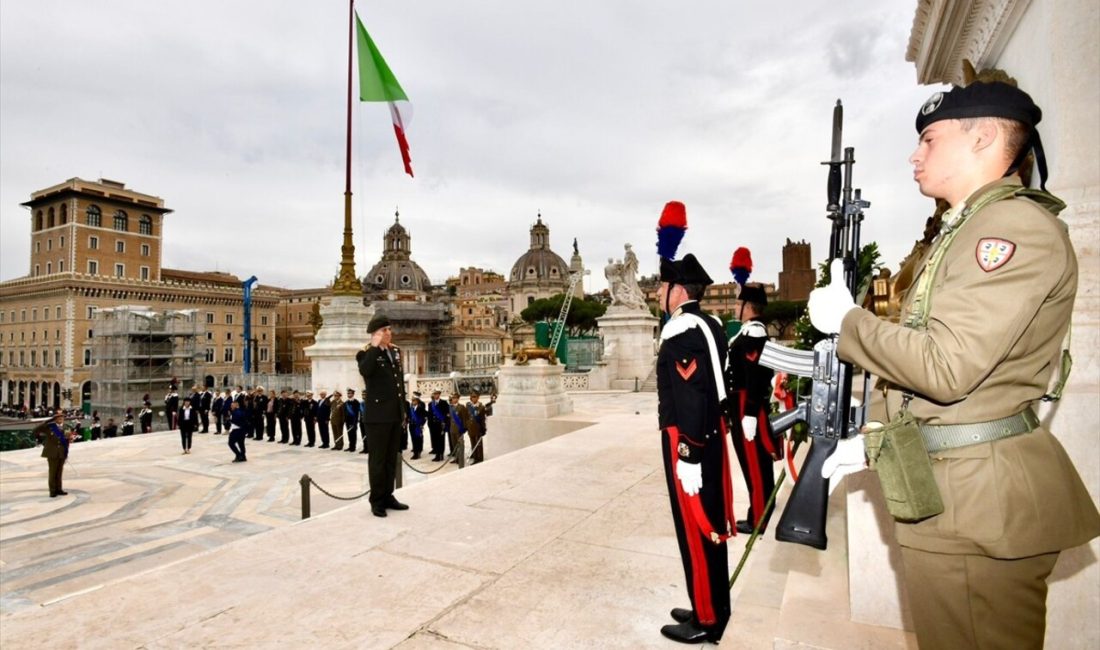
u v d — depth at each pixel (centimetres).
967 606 151
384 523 498
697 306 313
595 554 418
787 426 263
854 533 291
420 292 15175
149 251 10625
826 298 184
